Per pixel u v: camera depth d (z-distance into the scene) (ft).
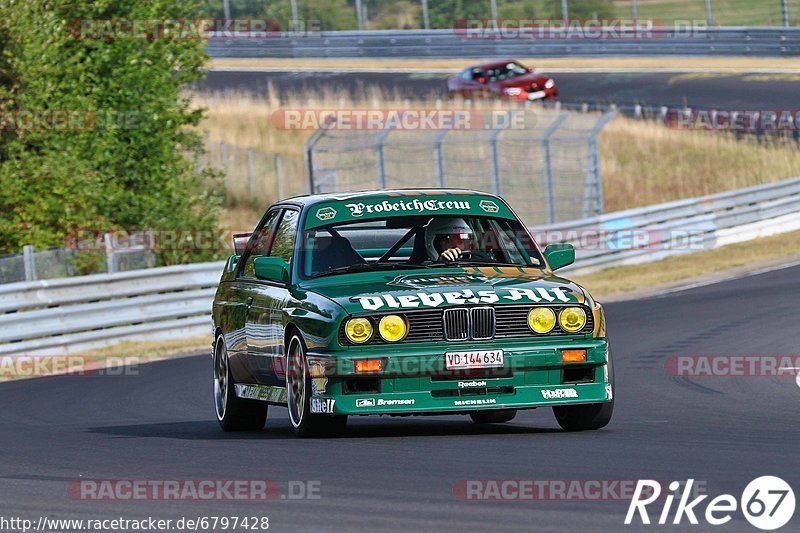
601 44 492.13
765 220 301.02
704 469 66.23
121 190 235.81
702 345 148.87
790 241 285.02
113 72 237.45
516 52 500.33
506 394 81.10
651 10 545.44
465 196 94.84
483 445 77.92
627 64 481.05
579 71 475.31
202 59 249.96
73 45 235.81
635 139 398.83
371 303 81.00
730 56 475.72
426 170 357.82
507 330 81.51
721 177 374.43
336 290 84.84
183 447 84.07
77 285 181.37
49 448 87.66
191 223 247.29
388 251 90.79
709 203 287.48
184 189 251.60
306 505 60.03
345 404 79.82
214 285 204.03
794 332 155.94
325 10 546.26
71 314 178.29
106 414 114.73
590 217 290.35
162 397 126.82
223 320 101.35
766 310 181.06
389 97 433.07
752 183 371.56
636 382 121.60
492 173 291.99
